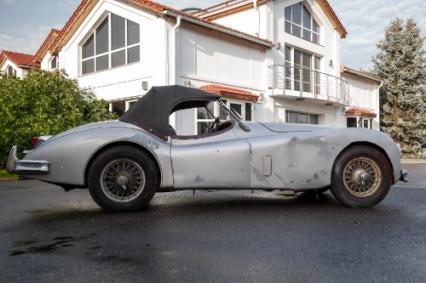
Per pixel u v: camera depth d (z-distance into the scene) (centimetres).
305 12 1981
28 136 1105
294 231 353
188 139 454
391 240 323
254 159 450
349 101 2264
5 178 934
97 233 354
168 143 450
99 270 258
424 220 397
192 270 257
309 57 2002
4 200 568
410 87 2661
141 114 460
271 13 1695
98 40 1577
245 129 466
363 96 2414
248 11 1720
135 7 1368
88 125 473
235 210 455
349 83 2286
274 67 1698
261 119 1616
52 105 1223
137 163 439
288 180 454
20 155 1083
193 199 539
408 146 2659
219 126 491
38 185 788
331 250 297
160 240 328
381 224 380
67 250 303
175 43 1285
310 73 1988
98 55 1570
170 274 250
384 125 2791
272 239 327
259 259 277
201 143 453
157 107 458
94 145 435
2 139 1089
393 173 464
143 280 241
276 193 597
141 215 429
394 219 402
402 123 2652
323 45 2069
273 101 1689
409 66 2688
